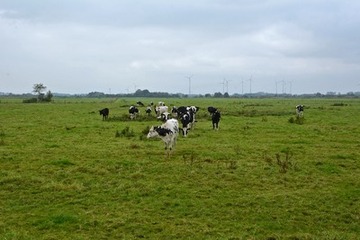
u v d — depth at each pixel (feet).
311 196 47.60
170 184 51.70
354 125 124.16
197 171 58.03
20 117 157.99
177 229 37.88
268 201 45.60
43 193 47.65
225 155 70.23
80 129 110.63
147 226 38.45
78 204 44.39
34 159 66.03
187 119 96.99
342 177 56.49
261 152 73.92
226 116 162.71
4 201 45.09
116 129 111.24
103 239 35.76
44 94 575.38
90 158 67.46
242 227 38.65
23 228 37.70
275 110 209.15
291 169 60.03
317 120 142.61
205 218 40.81
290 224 39.65
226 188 50.62
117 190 49.03
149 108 174.70
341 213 42.34
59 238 35.60
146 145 80.64
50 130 108.47
